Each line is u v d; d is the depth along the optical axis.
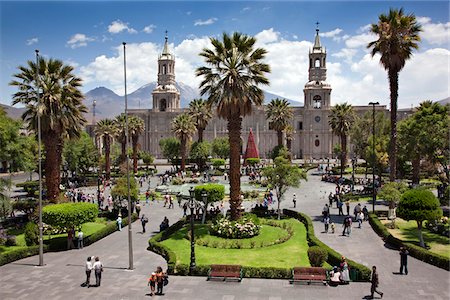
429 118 46.66
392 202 40.12
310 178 80.44
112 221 42.66
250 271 24.56
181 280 24.23
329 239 33.25
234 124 34.03
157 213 47.09
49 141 37.53
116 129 81.44
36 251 30.38
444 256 26.09
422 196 29.45
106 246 32.56
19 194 61.50
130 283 23.88
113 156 98.00
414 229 35.88
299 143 138.50
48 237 34.78
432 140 45.31
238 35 33.69
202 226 37.53
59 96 36.56
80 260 28.78
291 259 27.64
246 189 64.56
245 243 30.89
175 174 84.94
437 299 20.78
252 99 34.53
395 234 34.31
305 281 23.52
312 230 34.00
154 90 143.62
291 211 42.94
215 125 141.00
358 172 84.81
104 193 63.41
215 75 34.22
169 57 143.88
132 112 144.25
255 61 34.09
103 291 22.64
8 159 35.22
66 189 64.19
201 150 90.56
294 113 138.00
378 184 59.62
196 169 95.62
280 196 42.06
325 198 55.53
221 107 33.78
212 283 23.67
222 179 80.81
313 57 136.38
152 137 143.38
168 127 142.62
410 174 72.25
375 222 36.34
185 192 62.25
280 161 41.81
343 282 23.23
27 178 86.19
